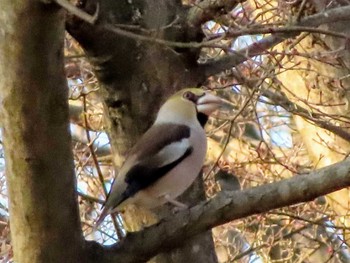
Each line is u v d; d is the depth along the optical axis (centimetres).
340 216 1124
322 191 682
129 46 859
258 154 1201
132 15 857
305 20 890
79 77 1242
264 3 1081
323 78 1121
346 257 1419
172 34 878
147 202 845
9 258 1098
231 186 1526
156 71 877
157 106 877
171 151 846
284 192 692
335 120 1085
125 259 717
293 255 1363
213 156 1410
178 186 853
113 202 824
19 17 610
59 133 653
